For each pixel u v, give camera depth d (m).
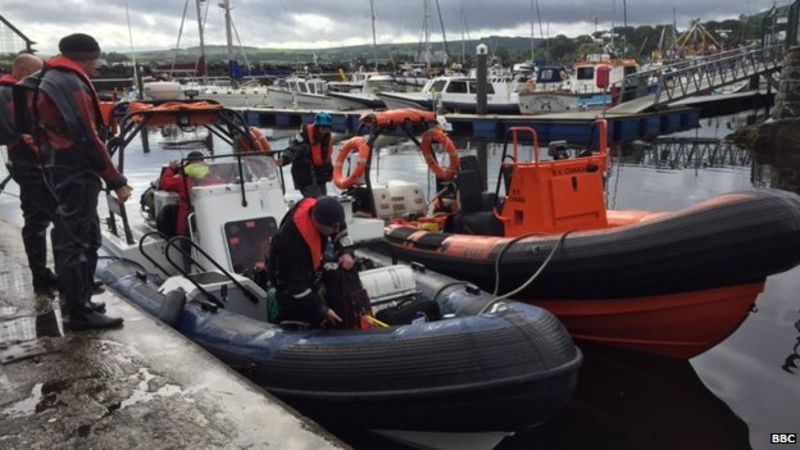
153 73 48.59
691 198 10.90
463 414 3.32
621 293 4.99
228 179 5.09
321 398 3.46
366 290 4.02
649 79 26.77
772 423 4.10
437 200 7.24
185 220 5.09
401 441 3.70
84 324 3.52
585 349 5.48
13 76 4.44
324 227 3.55
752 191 4.71
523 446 4.06
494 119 21.84
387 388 3.35
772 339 5.18
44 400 2.80
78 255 3.45
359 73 45.88
